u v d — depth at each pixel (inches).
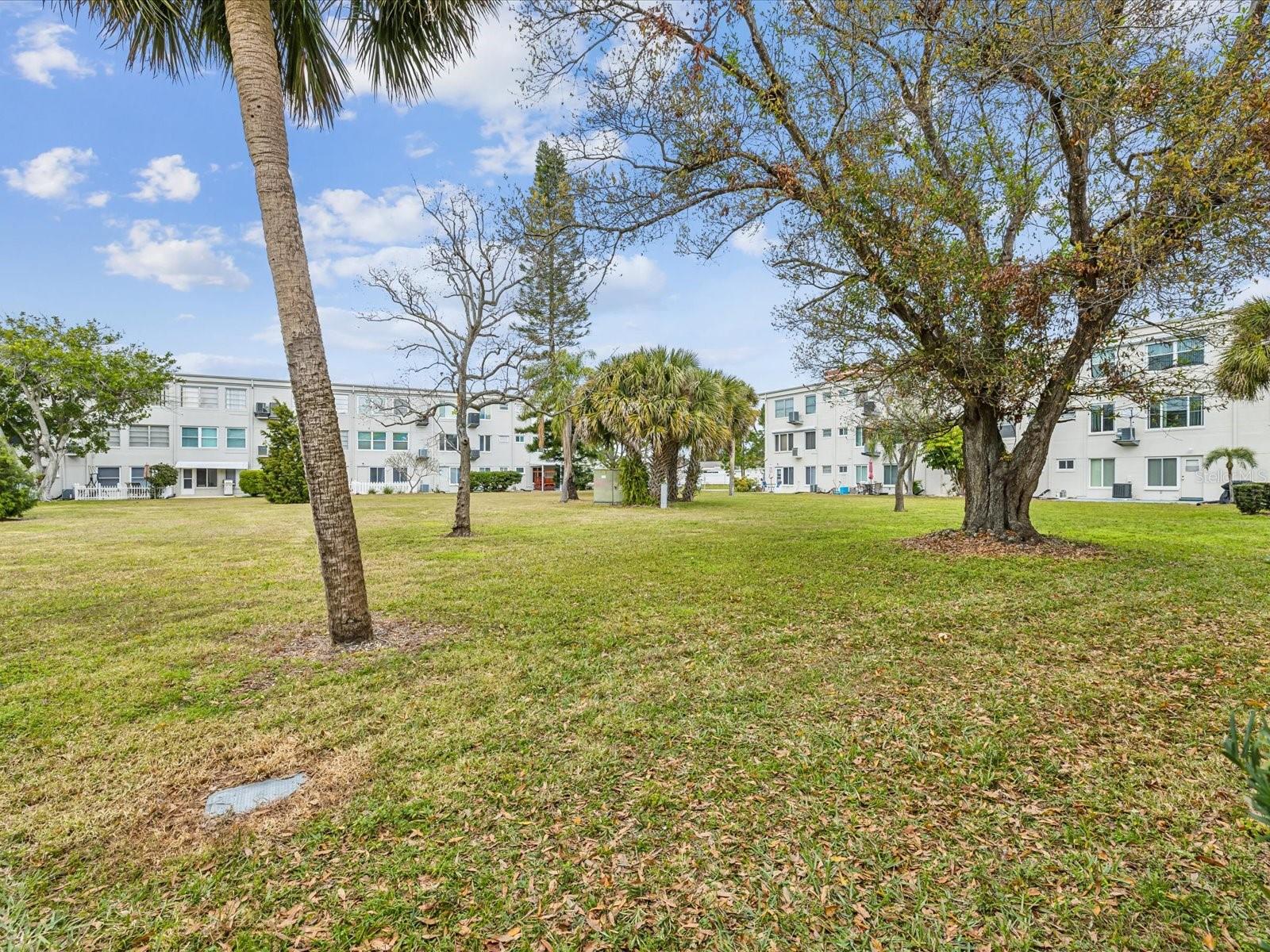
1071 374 317.7
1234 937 65.9
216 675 154.4
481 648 175.8
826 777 101.3
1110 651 164.7
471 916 71.4
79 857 83.1
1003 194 275.1
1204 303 261.3
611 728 121.5
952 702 132.0
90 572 308.5
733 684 144.3
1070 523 517.7
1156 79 215.9
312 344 177.5
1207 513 616.7
